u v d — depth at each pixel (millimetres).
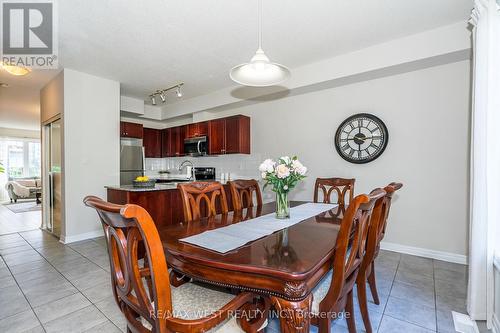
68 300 2125
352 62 3180
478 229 1810
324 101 3789
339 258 1170
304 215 2057
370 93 3383
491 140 1768
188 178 5348
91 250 3336
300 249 1246
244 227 1669
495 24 1747
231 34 2740
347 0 2195
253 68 1989
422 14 2406
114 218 896
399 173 3188
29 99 5238
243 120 4543
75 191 3711
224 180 4629
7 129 8727
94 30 2633
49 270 2723
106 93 4027
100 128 3959
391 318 1844
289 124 4168
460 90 2818
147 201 3242
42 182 4516
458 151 2842
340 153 3582
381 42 2947
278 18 2449
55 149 4043
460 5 2268
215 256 1156
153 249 841
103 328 1766
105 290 2291
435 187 2975
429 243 3014
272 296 1071
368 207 1224
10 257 3100
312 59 3381
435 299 2090
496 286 1724
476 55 1861
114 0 2156
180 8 2277
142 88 4496
